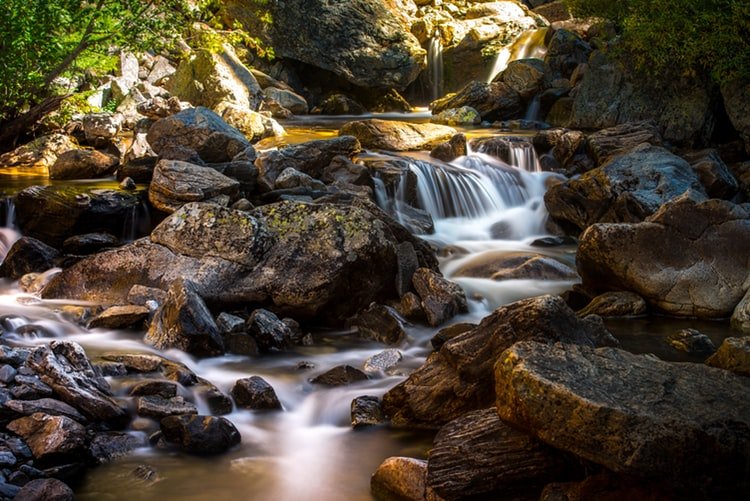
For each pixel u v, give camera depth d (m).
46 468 5.54
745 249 9.28
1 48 12.00
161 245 9.11
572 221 12.13
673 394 4.98
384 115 20.69
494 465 5.18
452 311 9.07
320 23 21.19
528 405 4.95
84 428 5.88
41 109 13.54
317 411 6.74
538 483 5.13
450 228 12.47
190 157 11.70
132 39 13.57
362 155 13.52
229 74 18.00
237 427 6.43
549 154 14.40
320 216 9.15
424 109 22.44
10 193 10.97
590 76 16.84
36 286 9.27
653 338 8.53
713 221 9.39
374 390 7.11
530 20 24.33
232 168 11.54
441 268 10.73
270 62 21.12
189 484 5.57
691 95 15.53
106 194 10.61
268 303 8.84
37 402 6.05
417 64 22.20
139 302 8.64
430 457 5.35
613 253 9.41
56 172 12.23
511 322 6.25
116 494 5.40
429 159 13.98
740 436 4.62
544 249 11.72
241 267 8.83
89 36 13.10
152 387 6.62
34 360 6.48
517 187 13.38
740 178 13.18
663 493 4.62
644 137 13.94
